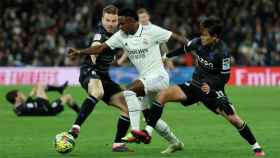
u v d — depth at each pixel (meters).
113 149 27.28
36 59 84.12
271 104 53.31
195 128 36.25
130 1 90.19
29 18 90.75
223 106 25.08
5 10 92.62
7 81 79.75
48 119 41.34
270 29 83.56
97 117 42.94
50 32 87.56
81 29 87.44
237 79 78.69
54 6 92.38
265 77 77.94
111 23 27.41
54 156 25.78
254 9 87.44
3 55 84.50
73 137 26.16
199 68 25.66
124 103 27.56
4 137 32.41
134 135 24.31
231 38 84.62
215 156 25.64
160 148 28.28
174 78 78.56
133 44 26.27
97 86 27.14
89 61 27.92
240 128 25.31
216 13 89.50
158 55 26.52
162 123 26.27
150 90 26.27
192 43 25.75
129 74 79.50
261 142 30.06
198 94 25.42
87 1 90.56
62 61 83.69
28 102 43.00
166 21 88.38
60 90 44.50
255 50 81.81
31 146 28.92
